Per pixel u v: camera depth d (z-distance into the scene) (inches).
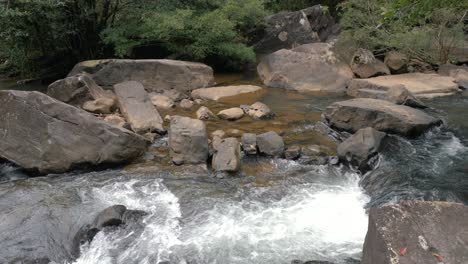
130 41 487.8
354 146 268.5
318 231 207.6
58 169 263.3
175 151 275.4
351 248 194.5
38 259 190.2
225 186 248.2
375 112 310.7
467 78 447.5
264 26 609.6
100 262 188.5
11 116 274.8
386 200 228.8
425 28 482.3
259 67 515.2
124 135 273.0
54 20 470.0
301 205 230.1
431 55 504.7
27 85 488.1
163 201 231.8
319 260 180.2
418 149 289.0
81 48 520.4
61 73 520.1
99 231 201.9
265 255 190.1
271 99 416.5
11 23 437.7
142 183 250.4
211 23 490.0
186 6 513.3
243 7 549.3
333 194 241.8
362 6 496.7
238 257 188.9
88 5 486.3
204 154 276.1
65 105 275.1
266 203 231.9
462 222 137.3
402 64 483.5
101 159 265.7
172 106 390.9
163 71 430.9
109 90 410.3
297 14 616.7
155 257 189.5
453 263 122.3
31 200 229.6
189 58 522.3
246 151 286.0
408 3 190.7
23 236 200.8
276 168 270.2
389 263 123.2
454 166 263.7
